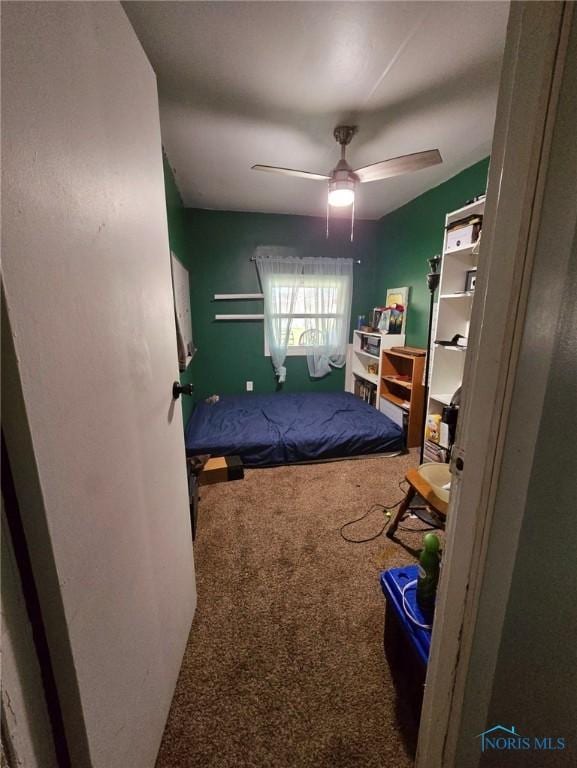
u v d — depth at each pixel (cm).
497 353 54
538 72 45
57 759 52
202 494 229
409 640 100
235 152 231
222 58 145
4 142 39
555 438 54
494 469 58
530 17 45
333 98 174
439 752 73
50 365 48
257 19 125
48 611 48
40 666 49
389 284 380
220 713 103
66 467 51
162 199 109
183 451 128
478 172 246
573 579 56
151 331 95
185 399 291
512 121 48
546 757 64
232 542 181
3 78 39
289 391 421
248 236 377
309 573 159
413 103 178
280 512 209
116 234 72
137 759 76
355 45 138
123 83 77
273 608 140
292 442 270
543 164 47
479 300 57
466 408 60
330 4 119
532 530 58
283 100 175
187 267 354
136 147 85
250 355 405
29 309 44
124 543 72
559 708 61
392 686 111
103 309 65
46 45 47
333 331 409
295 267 386
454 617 66
